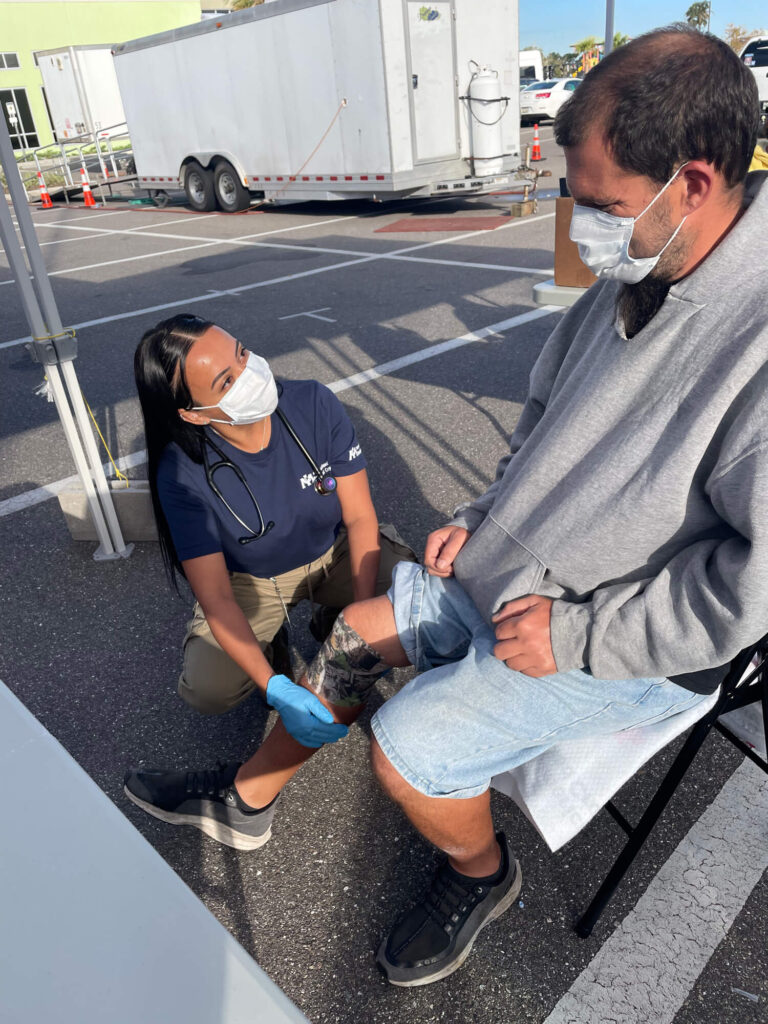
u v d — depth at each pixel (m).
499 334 5.85
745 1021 1.55
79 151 17.84
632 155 1.13
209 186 13.72
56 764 0.90
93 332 7.01
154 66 13.28
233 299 7.69
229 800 1.97
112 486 3.45
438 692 1.47
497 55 10.78
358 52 10.05
